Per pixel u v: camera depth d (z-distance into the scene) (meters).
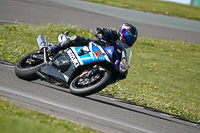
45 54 23.45
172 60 62.44
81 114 19.58
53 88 25.08
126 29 21.19
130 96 30.22
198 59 66.94
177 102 34.31
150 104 29.72
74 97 23.62
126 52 21.86
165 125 22.78
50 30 52.78
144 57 59.91
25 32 48.47
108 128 18.12
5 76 25.45
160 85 44.72
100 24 69.50
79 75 20.95
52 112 18.38
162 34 76.50
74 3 89.69
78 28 57.75
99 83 19.94
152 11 98.75
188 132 22.58
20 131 11.92
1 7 67.62
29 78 24.77
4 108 15.47
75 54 21.08
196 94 44.81
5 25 49.66
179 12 105.38
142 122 21.80
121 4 100.44
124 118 21.55
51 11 73.06
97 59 20.39
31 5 75.19
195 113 30.47
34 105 19.05
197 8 127.75
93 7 88.50
